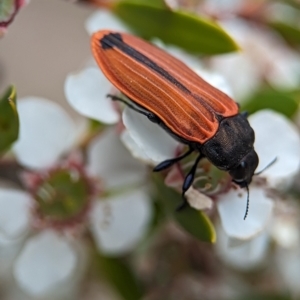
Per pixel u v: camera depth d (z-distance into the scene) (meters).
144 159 0.08
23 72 0.14
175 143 0.08
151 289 0.09
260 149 0.08
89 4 0.08
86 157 0.08
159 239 0.09
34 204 0.09
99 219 0.09
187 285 0.09
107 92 0.08
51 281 0.09
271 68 0.10
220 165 0.08
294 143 0.08
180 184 0.08
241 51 0.08
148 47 0.08
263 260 0.09
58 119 0.08
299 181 0.09
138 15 0.08
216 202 0.08
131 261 0.09
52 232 0.09
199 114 0.08
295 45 0.09
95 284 0.09
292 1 0.09
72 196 0.09
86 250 0.09
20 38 0.14
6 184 0.09
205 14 0.09
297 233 0.09
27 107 0.08
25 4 0.08
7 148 0.08
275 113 0.08
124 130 0.08
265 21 0.09
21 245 0.09
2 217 0.08
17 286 0.09
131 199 0.08
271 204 0.08
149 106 0.08
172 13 0.08
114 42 0.08
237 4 0.09
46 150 0.08
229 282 0.09
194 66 0.08
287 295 0.09
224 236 0.08
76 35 0.14
